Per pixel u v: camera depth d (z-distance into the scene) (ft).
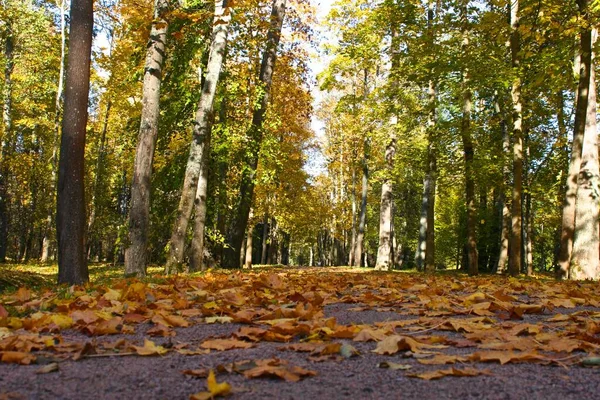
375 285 23.99
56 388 6.56
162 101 52.03
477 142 59.47
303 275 34.81
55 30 80.38
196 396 5.92
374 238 150.30
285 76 68.80
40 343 9.61
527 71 45.47
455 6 44.11
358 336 9.94
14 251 138.72
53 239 96.73
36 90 82.38
